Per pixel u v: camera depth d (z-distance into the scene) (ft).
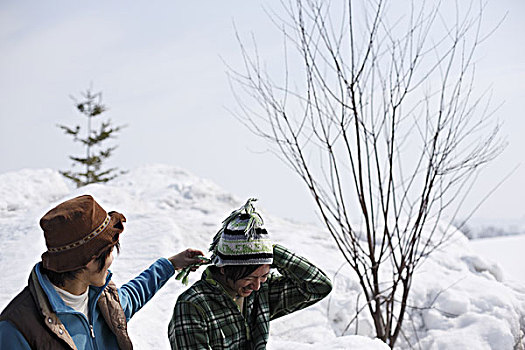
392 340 15.80
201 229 23.32
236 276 7.50
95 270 6.66
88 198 6.70
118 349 7.41
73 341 6.72
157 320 14.53
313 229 26.48
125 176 36.01
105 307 7.29
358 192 15.56
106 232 6.62
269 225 25.95
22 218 21.20
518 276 32.09
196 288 7.81
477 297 18.33
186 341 7.49
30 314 6.40
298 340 15.83
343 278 18.84
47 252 6.56
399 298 18.30
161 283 8.43
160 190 31.09
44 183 27.96
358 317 17.26
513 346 16.63
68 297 6.73
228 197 31.48
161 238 18.88
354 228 23.31
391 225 22.72
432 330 17.61
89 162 59.11
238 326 7.87
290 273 8.46
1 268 16.92
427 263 20.79
